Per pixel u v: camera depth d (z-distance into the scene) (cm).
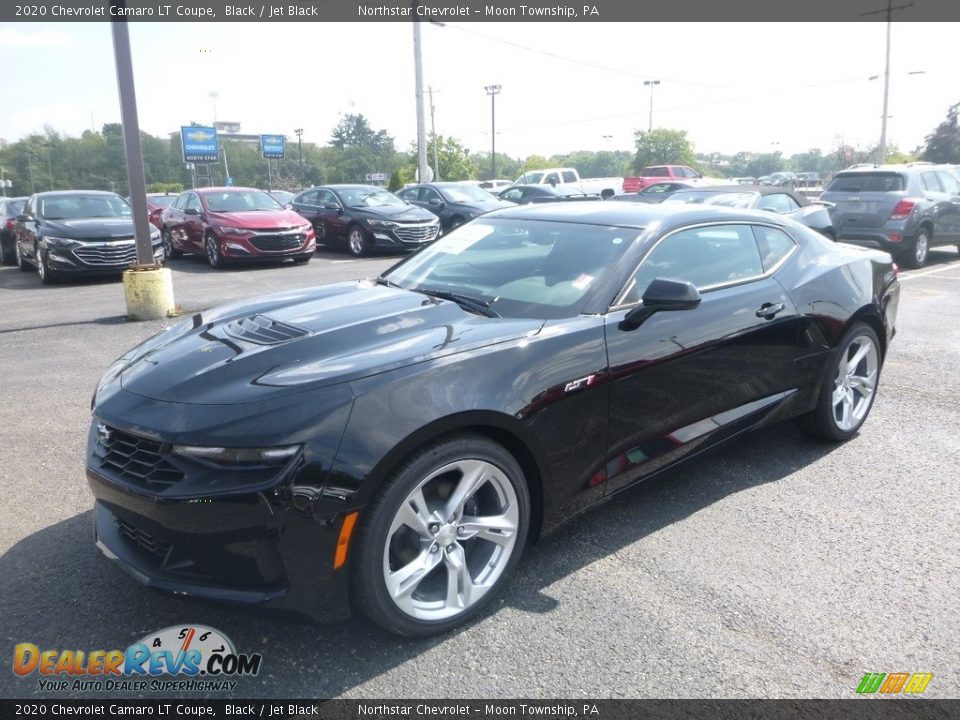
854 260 457
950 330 752
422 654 265
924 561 323
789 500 382
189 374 278
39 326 827
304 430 243
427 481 262
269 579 248
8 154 10431
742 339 371
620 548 335
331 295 370
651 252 353
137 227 852
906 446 454
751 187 1101
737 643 269
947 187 1285
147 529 255
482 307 336
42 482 409
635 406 327
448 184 1892
